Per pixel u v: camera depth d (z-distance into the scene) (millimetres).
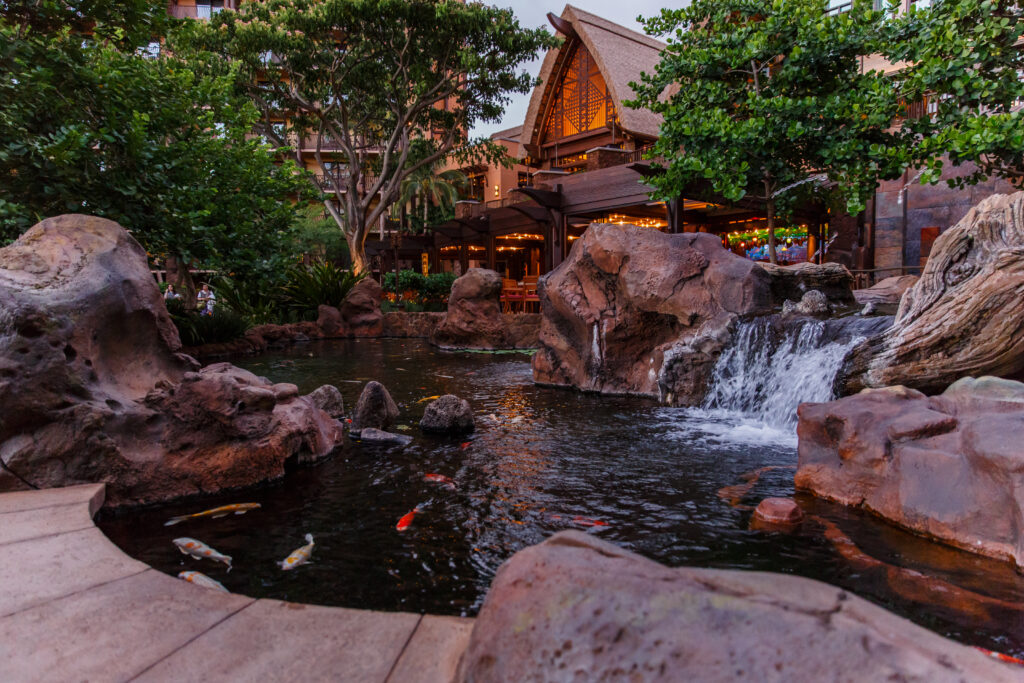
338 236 38625
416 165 25047
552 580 1299
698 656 1074
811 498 3855
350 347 16078
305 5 20953
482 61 21641
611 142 27359
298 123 25469
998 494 2896
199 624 1976
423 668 1689
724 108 11391
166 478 3949
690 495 3967
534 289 20516
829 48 9797
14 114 8602
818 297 7410
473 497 4004
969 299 4930
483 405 7383
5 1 9102
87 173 9492
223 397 4184
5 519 2992
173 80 11617
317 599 2627
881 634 1088
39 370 3645
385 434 5582
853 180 9930
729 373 7184
